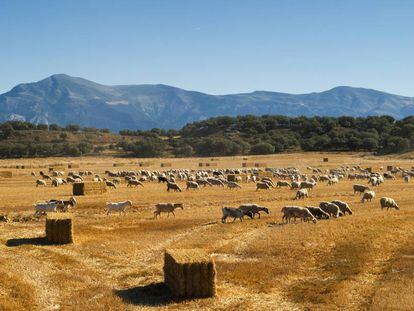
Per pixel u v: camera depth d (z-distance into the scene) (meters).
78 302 22.73
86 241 35.16
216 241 35.22
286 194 62.56
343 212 44.97
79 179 84.06
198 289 23.56
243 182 86.25
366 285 24.67
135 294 24.22
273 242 33.31
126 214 47.34
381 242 32.56
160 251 32.97
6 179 88.50
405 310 20.70
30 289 24.33
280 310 21.72
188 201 55.78
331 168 132.75
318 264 28.86
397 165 141.38
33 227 40.34
